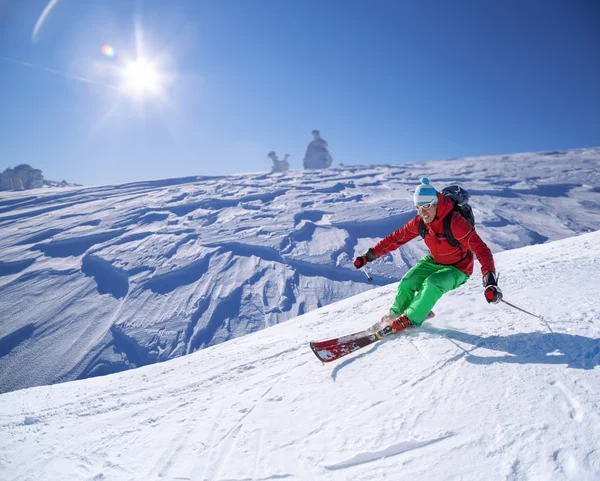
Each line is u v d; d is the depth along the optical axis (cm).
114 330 2436
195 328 2361
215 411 258
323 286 2667
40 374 2189
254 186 5200
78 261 3412
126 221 4078
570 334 225
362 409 202
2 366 2291
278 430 208
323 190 4653
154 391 378
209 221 3859
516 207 3866
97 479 218
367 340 278
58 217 4547
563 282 343
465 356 225
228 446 207
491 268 244
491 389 188
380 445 171
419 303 273
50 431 333
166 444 232
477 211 3738
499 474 138
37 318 2669
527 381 186
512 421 162
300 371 277
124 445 253
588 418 150
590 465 129
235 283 2717
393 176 5600
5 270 3381
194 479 187
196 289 2722
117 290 2900
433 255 285
